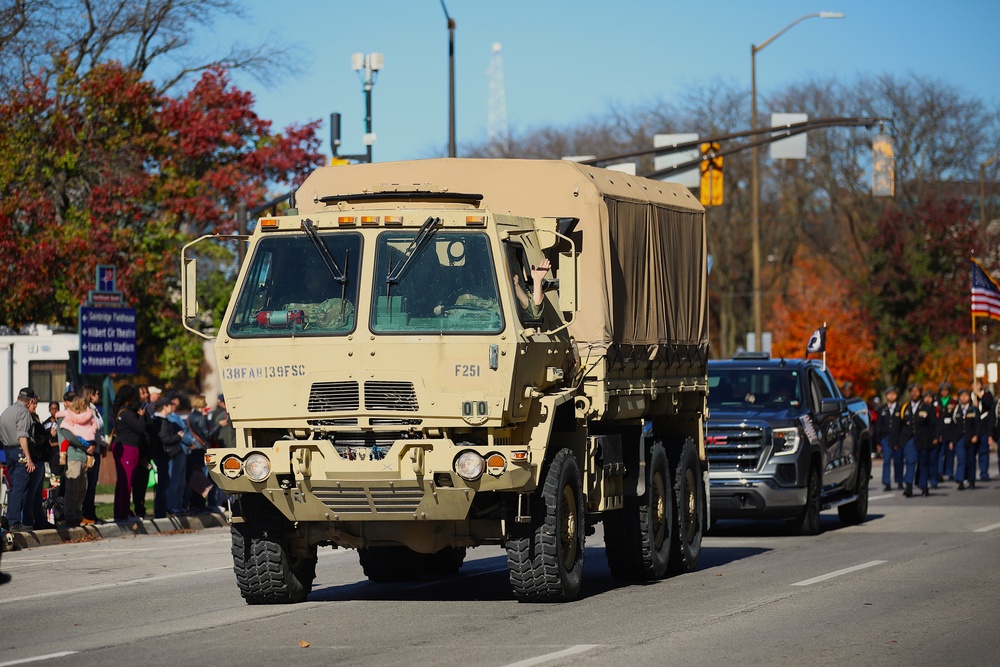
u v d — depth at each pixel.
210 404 119.19
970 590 33.59
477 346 28.77
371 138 81.25
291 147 111.06
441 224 29.70
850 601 31.61
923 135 169.25
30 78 100.25
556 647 25.06
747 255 187.75
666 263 38.47
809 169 175.38
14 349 85.38
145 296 104.38
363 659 23.98
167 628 28.23
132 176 101.81
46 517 52.09
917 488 82.38
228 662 23.83
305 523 30.73
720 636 26.44
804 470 50.22
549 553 30.30
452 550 38.78
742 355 56.25
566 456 31.11
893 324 139.75
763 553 44.41
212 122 105.19
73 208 102.31
